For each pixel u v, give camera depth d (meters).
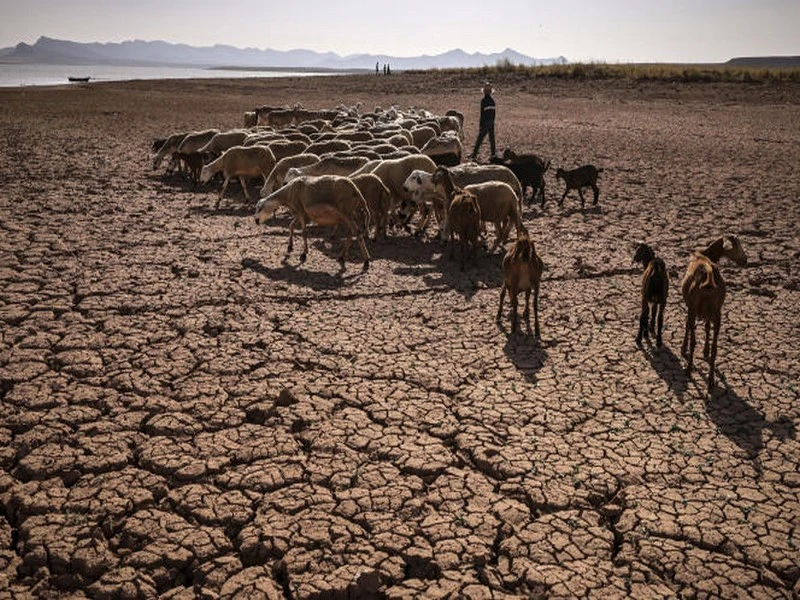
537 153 25.47
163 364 7.79
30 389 7.16
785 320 9.37
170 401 6.99
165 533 5.14
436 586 4.68
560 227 14.56
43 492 5.56
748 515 5.37
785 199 17.47
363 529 5.21
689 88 51.72
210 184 18.91
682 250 12.84
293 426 6.67
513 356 8.18
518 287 8.59
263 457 6.11
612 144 28.30
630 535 5.15
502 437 6.47
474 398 7.17
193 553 4.95
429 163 13.64
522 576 4.77
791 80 51.25
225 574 4.78
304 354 8.12
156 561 4.87
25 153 22.91
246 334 8.65
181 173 20.27
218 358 7.96
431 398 7.16
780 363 8.02
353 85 66.25
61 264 11.16
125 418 6.68
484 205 11.85
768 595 4.61
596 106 45.62
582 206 16.53
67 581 4.70
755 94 47.59
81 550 4.93
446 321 9.22
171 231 13.59
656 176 20.88
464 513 5.40
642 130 33.38
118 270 10.96
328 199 11.15
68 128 31.14
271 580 4.72
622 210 16.25
